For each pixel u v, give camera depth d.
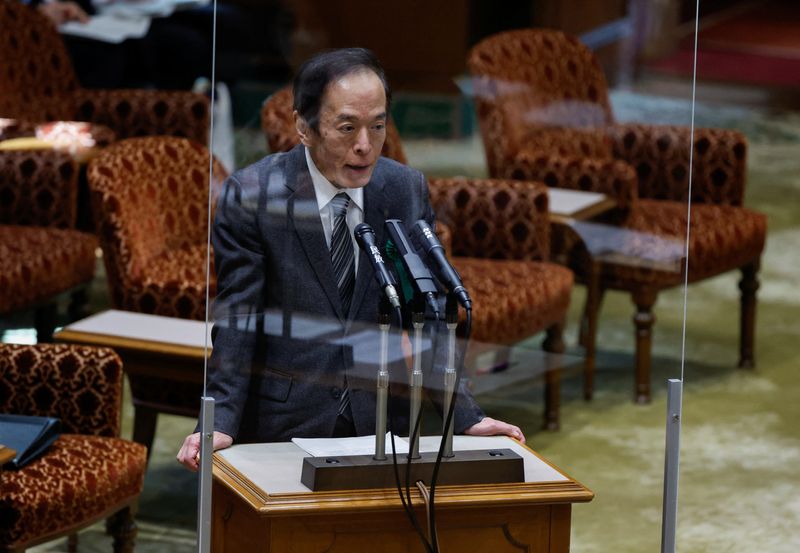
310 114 7.45
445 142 9.43
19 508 10.33
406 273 7.57
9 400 11.59
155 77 22.03
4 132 17.59
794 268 24.48
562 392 11.34
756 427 17.00
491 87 9.70
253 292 7.66
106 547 12.73
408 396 7.69
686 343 20.22
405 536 7.57
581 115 10.62
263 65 7.74
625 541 8.52
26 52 19.72
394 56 8.49
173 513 13.27
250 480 7.46
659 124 10.68
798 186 30.30
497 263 11.17
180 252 14.61
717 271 17.59
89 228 18.61
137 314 13.75
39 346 11.67
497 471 7.66
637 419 10.51
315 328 7.69
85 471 10.84
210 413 7.52
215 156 7.71
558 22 10.18
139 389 13.31
